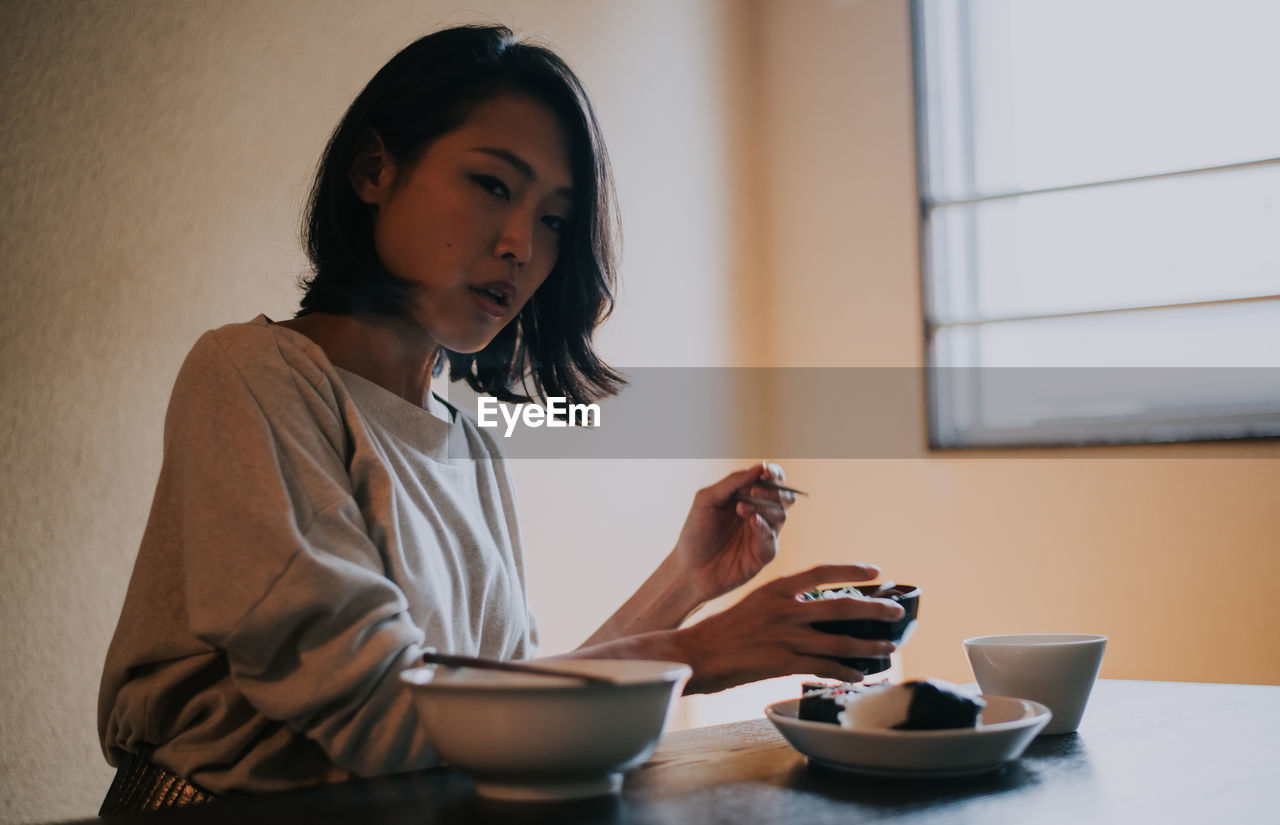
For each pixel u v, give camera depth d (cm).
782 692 305
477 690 67
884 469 351
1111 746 91
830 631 92
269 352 98
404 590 99
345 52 227
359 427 102
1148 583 305
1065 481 320
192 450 92
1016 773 80
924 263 348
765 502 119
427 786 78
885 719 78
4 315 163
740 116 374
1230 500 296
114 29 182
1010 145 341
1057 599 318
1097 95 327
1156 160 317
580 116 114
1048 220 333
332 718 84
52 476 169
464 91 108
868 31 365
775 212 379
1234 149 306
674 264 336
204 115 197
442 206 107
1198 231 310
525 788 70
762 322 378
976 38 348
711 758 88
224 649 86
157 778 97
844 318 363
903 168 355
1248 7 305
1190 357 309
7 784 161
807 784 76
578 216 119
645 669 75
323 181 114
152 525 98
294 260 213
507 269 110
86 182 176
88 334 175
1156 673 302
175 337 190
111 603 177
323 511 91
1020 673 96
